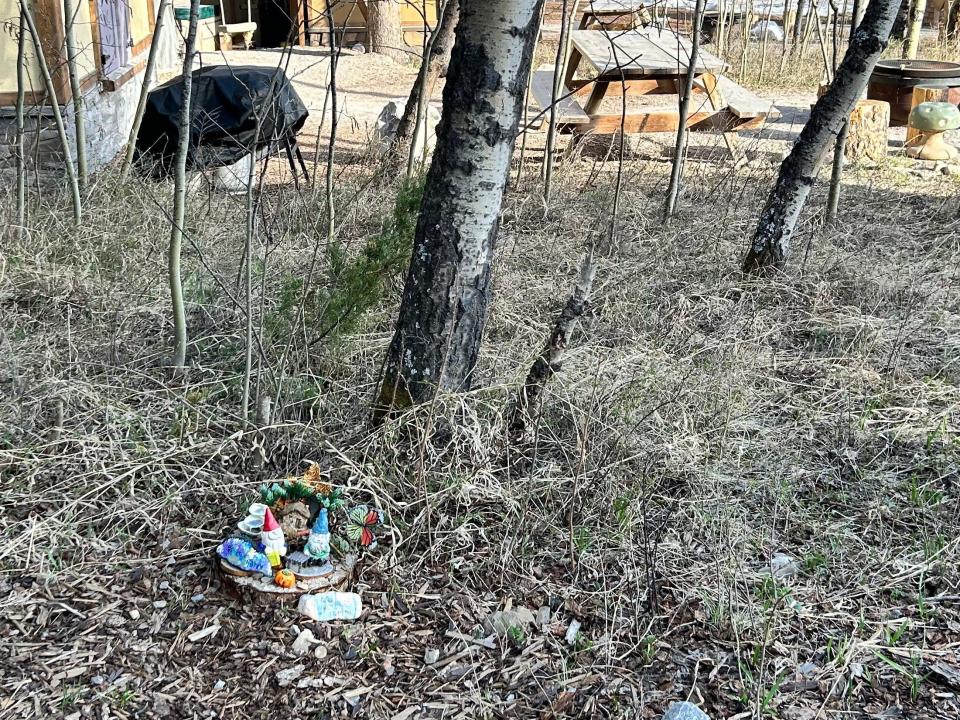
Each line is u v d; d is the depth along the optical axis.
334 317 2.73
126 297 3.15
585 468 2.35
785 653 1.90
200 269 3.30
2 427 2.44
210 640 1.88
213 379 2.71
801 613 2.00
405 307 2.37
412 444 2.37
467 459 2.36
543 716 1.74
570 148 5.82
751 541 2.23
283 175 5.21
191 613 1.95
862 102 6.12
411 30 12.13
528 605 2.02
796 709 1.77
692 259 3.98
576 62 6.72
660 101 6.94
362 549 2.12
